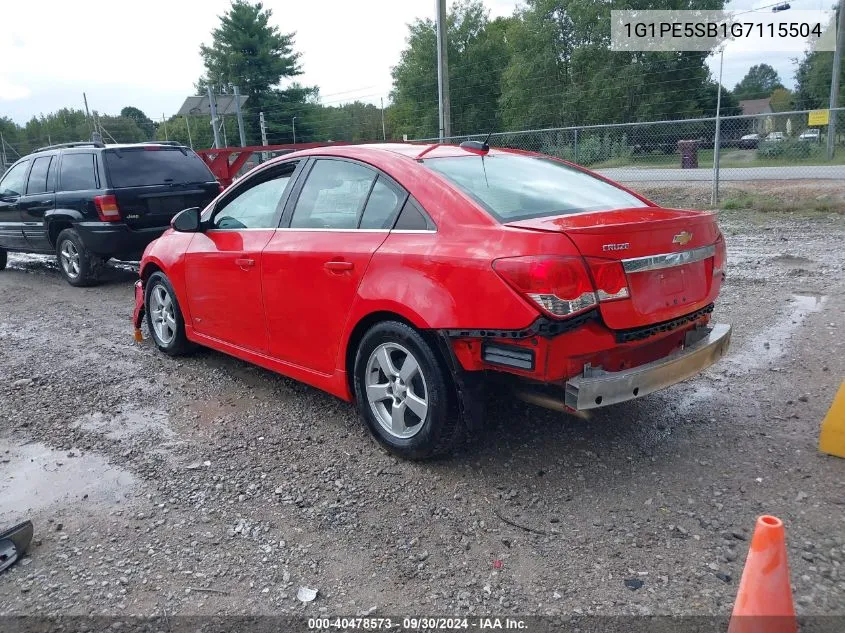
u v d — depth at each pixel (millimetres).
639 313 3260
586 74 37844
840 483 3428
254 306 4598
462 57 44250
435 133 44594
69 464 3949
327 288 3988
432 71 44656
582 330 3115
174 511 3420
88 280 9078
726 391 4672
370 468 3787
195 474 3787
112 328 6922
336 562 2984
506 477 3635
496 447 3963
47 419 4594
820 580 2721
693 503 3324
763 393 4605
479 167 4016
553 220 3316
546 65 38250
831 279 7566
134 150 8844
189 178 9203
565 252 3037
